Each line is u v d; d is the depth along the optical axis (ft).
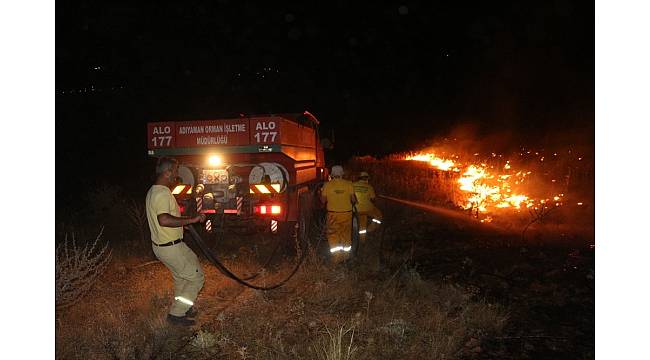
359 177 31.63
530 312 20.65
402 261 29.09
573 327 19.03
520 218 39.29
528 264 27.40
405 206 47.09
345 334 18.19
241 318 19.53
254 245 32.99
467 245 32.37
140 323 18.84
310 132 38.42
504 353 16.97
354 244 29.48
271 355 16.34
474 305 20.56
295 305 21.26
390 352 16.58
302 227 32.19
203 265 27.68
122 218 38.29
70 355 16.26
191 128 29.58
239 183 29.35
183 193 29.37
